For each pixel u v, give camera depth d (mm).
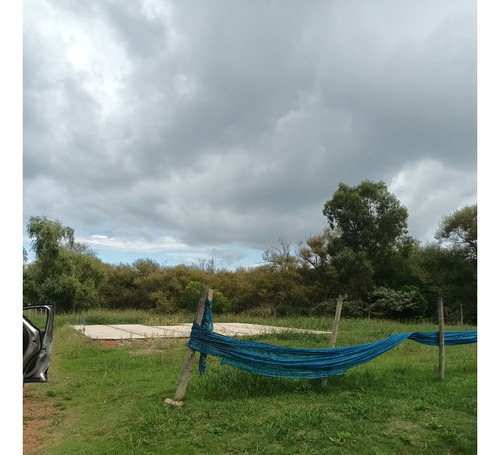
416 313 26453
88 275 25984
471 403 4727
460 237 28594
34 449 4047
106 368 7410
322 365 5223
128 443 3977
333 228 31781
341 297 5562
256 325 15656
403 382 5762
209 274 36094
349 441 3861
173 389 5324
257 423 4227
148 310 33906
